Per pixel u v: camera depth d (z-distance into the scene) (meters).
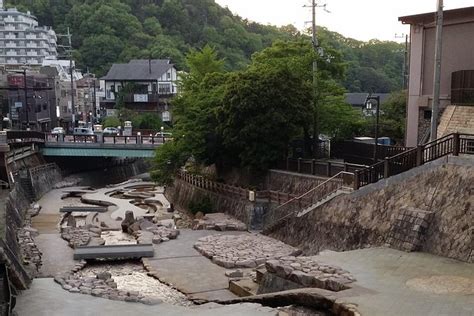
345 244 22.39
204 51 48.78
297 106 32.62
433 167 19.97
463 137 21.59
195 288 20.53
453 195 18.55
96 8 126.00
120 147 55.31
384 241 20.08
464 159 18.78
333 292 14.34
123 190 54.09
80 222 36.03
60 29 124.25
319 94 35.62
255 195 32.03
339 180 26.45
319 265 17.08
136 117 76.31
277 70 33.06
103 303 16.59
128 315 15.16
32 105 71.19
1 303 14.58
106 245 26.55
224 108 33.91
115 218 37.53
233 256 24.58
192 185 43.03
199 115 37.59
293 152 35.84
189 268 23.42
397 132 41.94
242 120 33.34
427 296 13.70
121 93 84.38
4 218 23.92
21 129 65.56
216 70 47.72
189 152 38.91
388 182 21.58
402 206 20.25
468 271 15.85
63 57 112.56
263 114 32.59
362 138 39.22
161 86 84.88
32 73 79.19
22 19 114.44
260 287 18.19
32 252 25.41
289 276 16.58
